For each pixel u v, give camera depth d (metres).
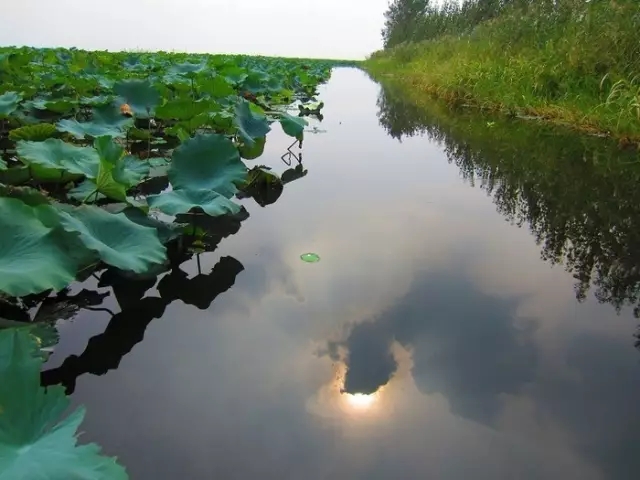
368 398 1.43
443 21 17.66
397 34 26.72
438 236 2.70
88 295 1.95
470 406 1.41
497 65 8.16
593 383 1.52
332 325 1.81
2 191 1.99
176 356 1.60
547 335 1.78
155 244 1.97
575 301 2.02
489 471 1.19
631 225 2.92
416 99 10.13
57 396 1.11
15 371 1.09
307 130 6.09
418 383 1.50
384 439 1.28
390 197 3.42
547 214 3.12
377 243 2.57
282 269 2.26
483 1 14.26
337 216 2.98
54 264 1.57
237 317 1.85
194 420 1.32
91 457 0.99
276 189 3.54
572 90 6.39
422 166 4.39
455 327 1.81
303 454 1.22
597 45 6.04
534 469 1.20
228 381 1.48
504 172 4.19
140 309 1.88
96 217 1.95
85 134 3.65
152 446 1.22
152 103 4.97
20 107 4.46
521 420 1.36
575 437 1.30
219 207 2.31
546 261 2.40
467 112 7.98
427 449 1.25
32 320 1.76
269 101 8.16
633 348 1.71
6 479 0.88
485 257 2.43
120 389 1.43
